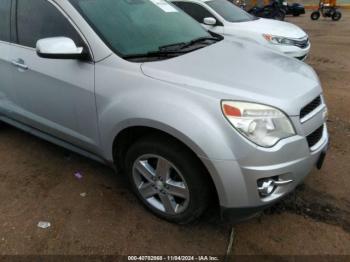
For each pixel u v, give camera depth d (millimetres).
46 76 2844
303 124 2287
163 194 2568
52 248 2467
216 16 6781
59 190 3072
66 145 3166
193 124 2160
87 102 2664
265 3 20078
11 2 3166
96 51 2594
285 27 6723
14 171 3348
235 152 2123
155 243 2514
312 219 2732
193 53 2771
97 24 2693
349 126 4332
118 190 3076
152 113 2283
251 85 2324
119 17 2869
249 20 7055
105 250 2453
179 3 7098
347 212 2805
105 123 2580
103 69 2564
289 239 2547
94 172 3332
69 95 2758
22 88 3121
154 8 3254
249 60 2768
